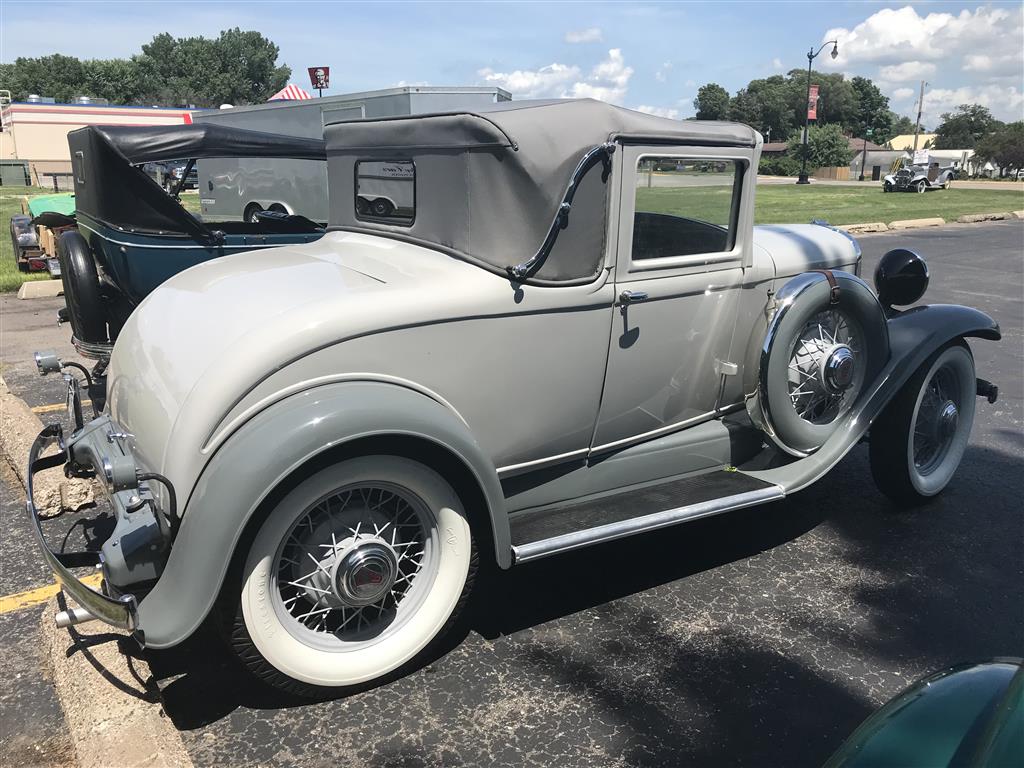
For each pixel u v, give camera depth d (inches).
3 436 175.2
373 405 93.2
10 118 2217.0
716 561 139.5
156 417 98.1
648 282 122.6
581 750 94.0
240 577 91.4
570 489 127.7
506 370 111.3
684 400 137.6
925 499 160.7
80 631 109.9
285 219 241.3
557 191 108.8
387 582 99.6
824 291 134.3
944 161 3184.1
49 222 288.5
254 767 91.0
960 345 156.4
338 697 102.7
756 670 109.0
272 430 89.4
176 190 262.1
